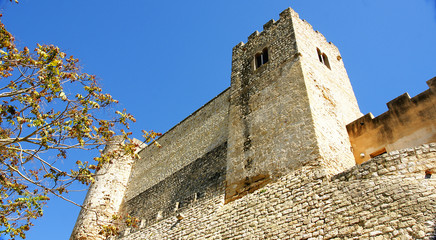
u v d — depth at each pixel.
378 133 12.87
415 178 8.38
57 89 8.96
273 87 14.74
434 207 7.46
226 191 13.30
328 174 10.27
